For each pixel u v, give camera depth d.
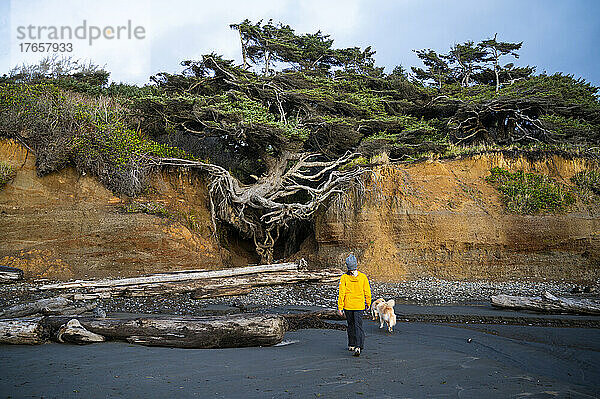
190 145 30.67
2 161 20.45
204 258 21.59
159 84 24.89
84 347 7.83
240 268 18.34
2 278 15.96
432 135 27.84
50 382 5.54
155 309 13.23
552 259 20.34
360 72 31.50
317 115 24.23
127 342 8.22
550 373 6.32
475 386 5.58
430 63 36.00
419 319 11.69
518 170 23.27
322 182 28.12
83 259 19.05
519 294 16.44
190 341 7.82
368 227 22.08
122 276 18.67
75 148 21.50
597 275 19.77
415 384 5.63
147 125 25.23
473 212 21.48
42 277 17.34
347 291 7.57
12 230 19.08
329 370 6.31
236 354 7.36
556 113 28.22
